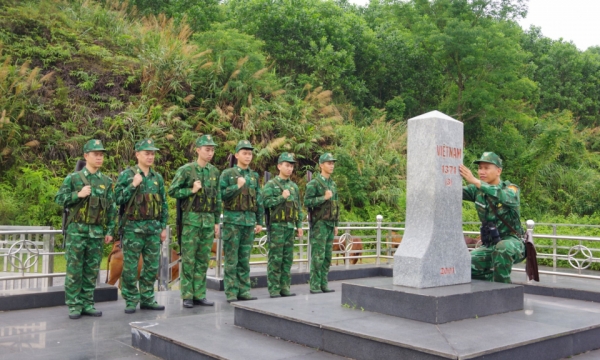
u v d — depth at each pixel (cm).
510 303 576
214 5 2494
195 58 2027
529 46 3738
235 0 2703
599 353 515
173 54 1973
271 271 830
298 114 2125
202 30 2381
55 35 1966
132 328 560
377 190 2033
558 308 598
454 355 399
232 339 525
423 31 2652
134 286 698
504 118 2731
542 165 2538
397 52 2730
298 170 2053
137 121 1789
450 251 593
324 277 891
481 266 709
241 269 792
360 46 2709
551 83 3519
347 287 584
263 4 2514
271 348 497
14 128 1642
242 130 1959
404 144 2278
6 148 1628
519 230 705
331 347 487
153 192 699
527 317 546
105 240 693
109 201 683
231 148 1880
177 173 723
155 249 707
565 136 2586
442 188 593
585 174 2561
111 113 1823
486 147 2638
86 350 528
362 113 2659
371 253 1529
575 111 3512
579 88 3531
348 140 2134
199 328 565
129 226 687
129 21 2298
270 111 2073
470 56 2473
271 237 827
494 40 2509
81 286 676
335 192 888
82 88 1841
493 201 685
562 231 1556
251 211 788
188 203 721
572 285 848
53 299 736
